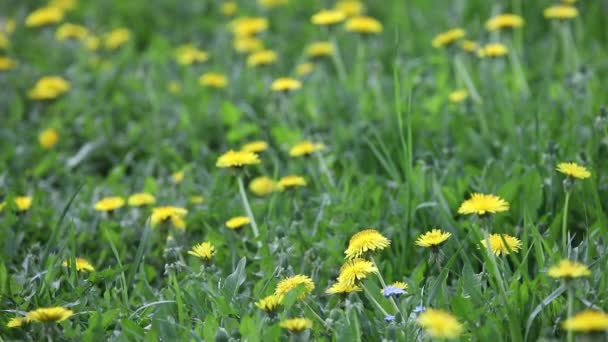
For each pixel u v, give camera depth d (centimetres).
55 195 536
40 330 345
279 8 832
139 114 652
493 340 314
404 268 404
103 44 791
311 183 511
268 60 634
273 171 547
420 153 518
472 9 752
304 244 417
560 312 327
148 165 568
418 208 434
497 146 516
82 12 886
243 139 593
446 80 613
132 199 468
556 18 600
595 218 419
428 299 342
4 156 587
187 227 474
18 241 443
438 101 573
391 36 742
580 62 628
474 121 557
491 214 342
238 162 410
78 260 401
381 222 438
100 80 697
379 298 346
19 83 714
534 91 608
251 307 352
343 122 590
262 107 641
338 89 627
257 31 684
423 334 323
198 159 572
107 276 391
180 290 366
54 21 748
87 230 472
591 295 329
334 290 340
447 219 413
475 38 706
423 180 444
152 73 687
